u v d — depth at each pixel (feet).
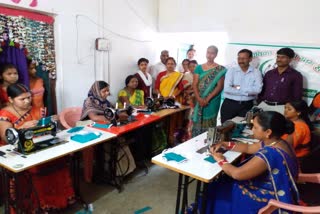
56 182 7.56
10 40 8.43
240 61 10.21
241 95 10.36
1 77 8.03
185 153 6.76
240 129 8.14
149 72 14.62
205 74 11.13
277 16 11.13
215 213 6.27
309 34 10.58
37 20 9.17
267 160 4.98
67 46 10.41
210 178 5.49
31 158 5.99
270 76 10.39
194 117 11.70
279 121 5.17
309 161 7.16
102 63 12.02
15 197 6.37
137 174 10.48
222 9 12.46
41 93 9.21
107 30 11.96
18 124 7.05
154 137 11.93
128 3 12.73
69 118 10.02
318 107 10.03
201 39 14.83
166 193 9.13
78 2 10.49
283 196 5.04
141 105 12.09
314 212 4.62
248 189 5.43
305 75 10.75
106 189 9.25
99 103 9.46
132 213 7.91
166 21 14.40
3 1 8.08
